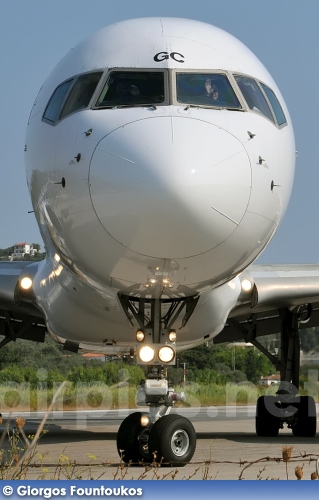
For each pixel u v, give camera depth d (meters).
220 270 29.64
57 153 31.41
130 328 40.31
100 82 32.50
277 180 31.27
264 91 34.53
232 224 28.27
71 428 59.91
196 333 41.41
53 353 136.88
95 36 35.94
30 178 35.69
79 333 43.22
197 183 27.20
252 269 47.56
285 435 53.72
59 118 33.31
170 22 35.75
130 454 32.25
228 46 35.09
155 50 33.59
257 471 29.25
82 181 29.17
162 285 30.22
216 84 32.69
